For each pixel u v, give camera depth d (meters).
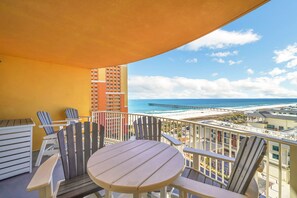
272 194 2.15
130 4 1.96
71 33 2.76
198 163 2.02
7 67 4.03
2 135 2.78
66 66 5.13
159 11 2.12
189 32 2.76
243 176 1.30
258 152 1.22
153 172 1.29
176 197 1.80
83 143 2.08
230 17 2.27
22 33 2.74
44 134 4.57
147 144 2.00
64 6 1.98
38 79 4.54
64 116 5.04
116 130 5.21
